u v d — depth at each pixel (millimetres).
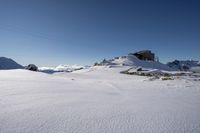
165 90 11977
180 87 13773
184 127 4246
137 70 48469
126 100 7746
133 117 5023
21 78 18359
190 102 7391
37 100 7043
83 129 4020
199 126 4328
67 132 3814
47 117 4812
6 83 12664
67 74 42500
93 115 5145
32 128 3992
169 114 5391
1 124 4176
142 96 9086
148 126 4285
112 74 44094
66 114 5168
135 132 3898
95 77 35625
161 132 3916
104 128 4109
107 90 11773
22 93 8602
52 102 6766
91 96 8617
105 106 6371
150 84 16734
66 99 7516
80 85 14836
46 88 11008
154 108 6180
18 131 3801
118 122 4562
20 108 5648
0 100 6746
